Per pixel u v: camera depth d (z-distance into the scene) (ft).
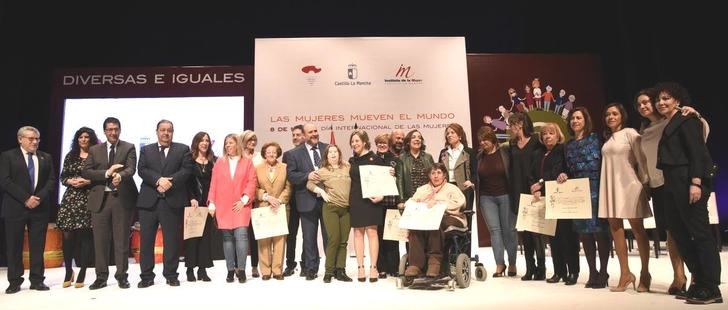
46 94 26.94
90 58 27.53
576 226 13.53
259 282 15.78
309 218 16.10
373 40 25.64
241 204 15.88
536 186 14.39
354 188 15.40
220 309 11.61
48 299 13.56
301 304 11.91
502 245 15.99
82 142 16.21
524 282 14.67
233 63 27.91
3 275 19.45
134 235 23.09
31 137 15.49
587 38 27.68
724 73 19.69
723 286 13.03
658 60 22.91
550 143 14.40
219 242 17.70
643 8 23.50
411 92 25.45
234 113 26.23
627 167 12.41
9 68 24.56
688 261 11.28
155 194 15.43
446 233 13.57
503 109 26.96
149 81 26.20
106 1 27.61
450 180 16.12
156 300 12.92
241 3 27.99
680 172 11.00
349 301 12.16
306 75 25.30
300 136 18.29
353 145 15.70
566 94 27.22
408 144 15.90
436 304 11.56
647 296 12.00
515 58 27.32
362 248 15.57
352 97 25.29
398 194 15.21
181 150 15.89
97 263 15.29
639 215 12.22
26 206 15.14
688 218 10.96
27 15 25.39
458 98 25.50
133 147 15.92
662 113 11.62
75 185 15.58
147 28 27.86
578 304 11.21
